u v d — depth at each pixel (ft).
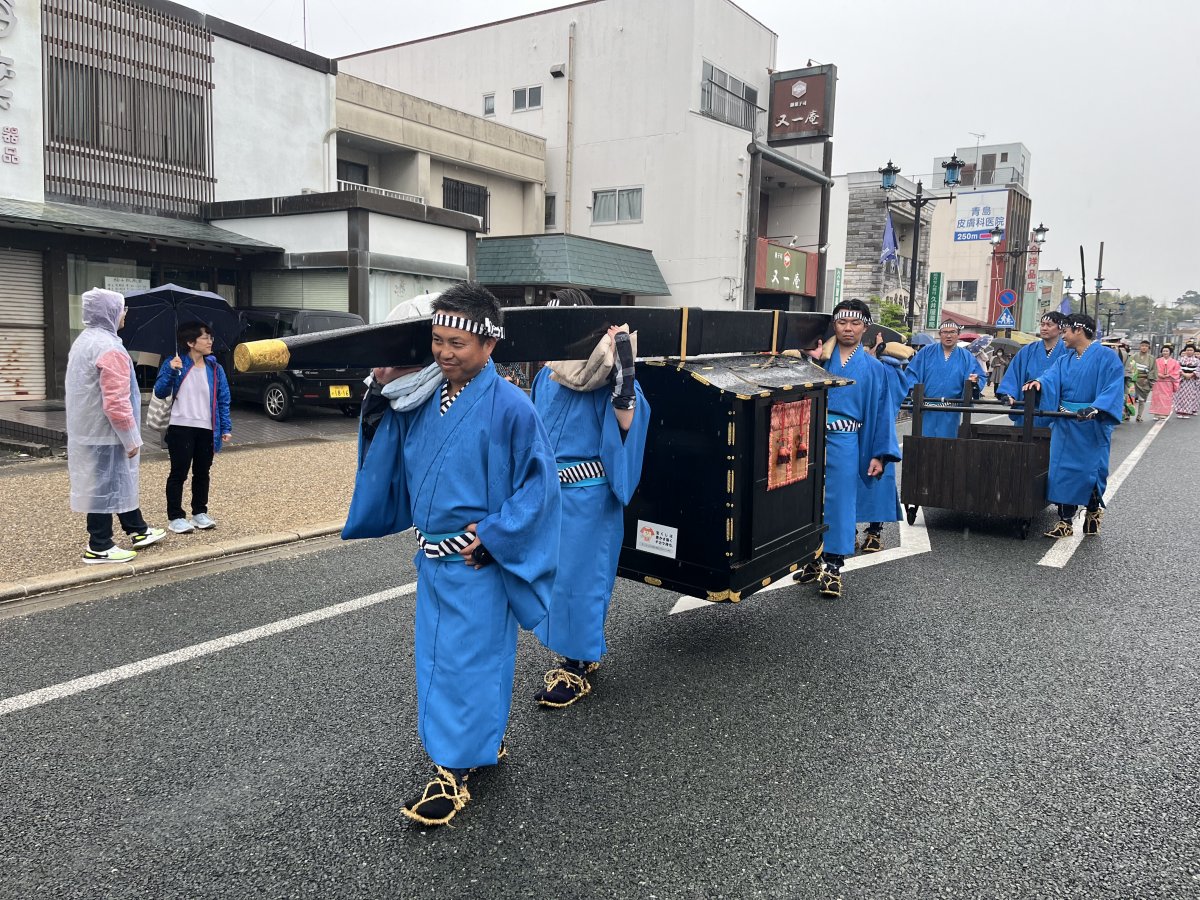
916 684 12.60
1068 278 122.83
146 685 12.05
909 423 49.42
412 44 86.48
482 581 8.66
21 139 40.34
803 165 82.84
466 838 8.57
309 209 46.68
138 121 45.55
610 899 7.66
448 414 8.47
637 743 10.69
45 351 41.98
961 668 13.24
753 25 80.18
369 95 61.05
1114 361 21.50
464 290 8.13
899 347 18.49
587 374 11.07
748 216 78.23
